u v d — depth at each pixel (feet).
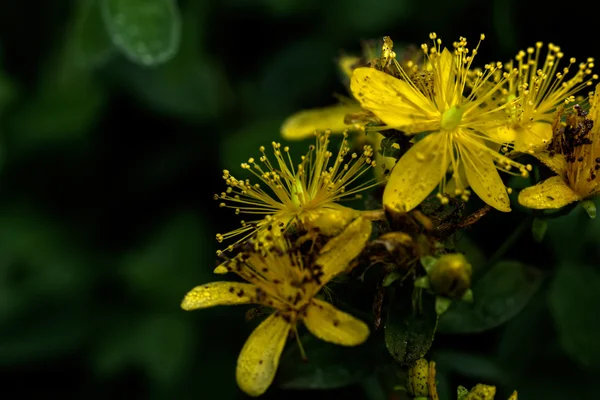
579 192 0.79
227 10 0.94
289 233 0.78
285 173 0.80
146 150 0.95
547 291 0.86
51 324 0.91
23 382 0.92
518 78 0.82
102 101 0.93
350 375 0.80
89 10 0.90
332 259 0.77
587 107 0.82
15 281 0.92
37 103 0.94
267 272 0.78
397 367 0.79
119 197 0.94
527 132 0.79
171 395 0.90
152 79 0.94
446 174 0.80
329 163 0.86
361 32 0.94
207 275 0.91
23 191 0.94
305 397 0.87
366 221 0.76
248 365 0.77
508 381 0.86
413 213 0.77
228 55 0.96
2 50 0.95
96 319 0.92
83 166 0.95
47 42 0.97
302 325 0.80
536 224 0.80
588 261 0.87
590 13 0.92
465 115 0.79
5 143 0.94
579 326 0.85
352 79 0.78
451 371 0.86
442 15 0.93
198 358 0.90
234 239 0.91
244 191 0.79
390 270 0.77
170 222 0.93
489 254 0.87
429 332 0.77
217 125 0.94
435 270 0.76
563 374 0.86
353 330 0.76
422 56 0.85
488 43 0.93
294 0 0.94
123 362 0.90
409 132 0.78
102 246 0.94
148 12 0.87
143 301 0.91
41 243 0.93
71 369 0.92
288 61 0.95
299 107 0.94
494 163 0.80
